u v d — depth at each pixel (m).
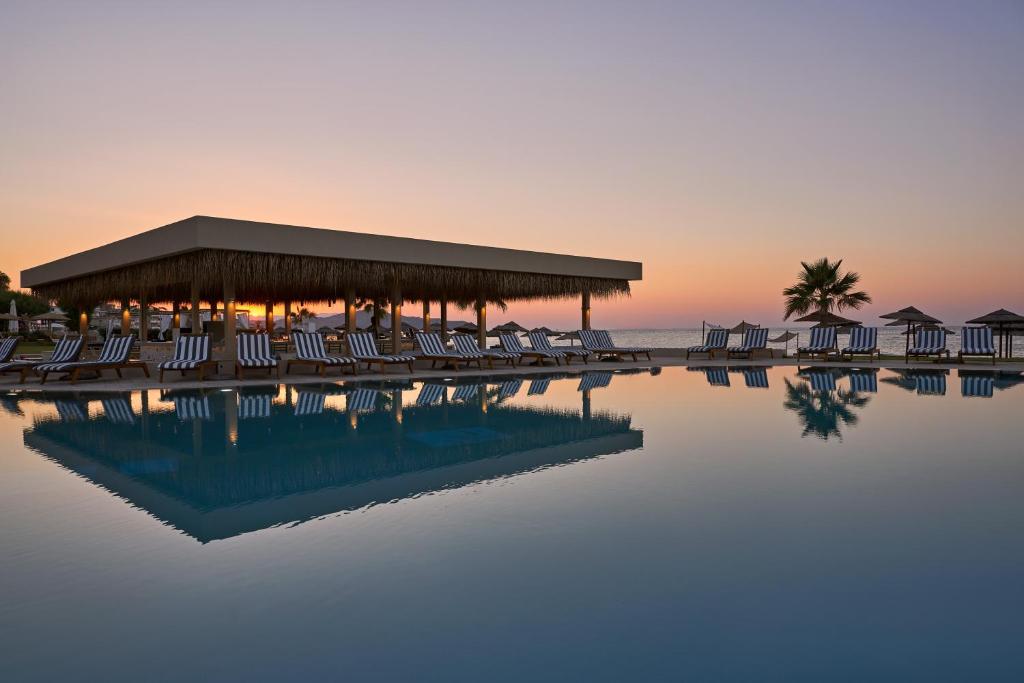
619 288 19.17
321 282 13.84
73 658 1.88
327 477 4.32
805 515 3.39
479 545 2.91
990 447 5.30
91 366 11.59
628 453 5.11
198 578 2.51
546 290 17.45
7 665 1.83
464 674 1.79
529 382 11.98
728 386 11.03
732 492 3.86
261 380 12.23
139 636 2.02
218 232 11.46
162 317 32.56
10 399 9.19
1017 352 48.16
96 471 4.53
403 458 4.98
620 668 1.82
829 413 7.46
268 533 3.08
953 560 2.71
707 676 1.78
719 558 2.74
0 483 4.14
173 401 8.96
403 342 21.86
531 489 3.95
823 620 2.14
